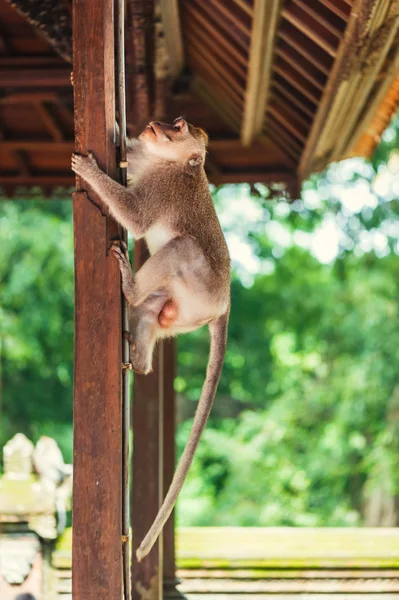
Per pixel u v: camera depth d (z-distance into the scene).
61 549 7.29
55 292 19.23
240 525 18.62
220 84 7.73
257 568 7.93
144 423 6.64
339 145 7.30
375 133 7.71
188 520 19.20
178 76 7.84
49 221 18.97
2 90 7.79
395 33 5.14
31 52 7.69
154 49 6.29
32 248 18.89
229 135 8.72
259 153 8.88
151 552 6.57
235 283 22.11
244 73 6.83
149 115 6.54
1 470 19.17
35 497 7.11
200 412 5.10
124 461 4.14
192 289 5.10
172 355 8.04
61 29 6.33
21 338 18.98
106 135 4.21
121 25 4.30
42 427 19.69
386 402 17.62
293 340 20.66
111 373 4.09
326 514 18.25
